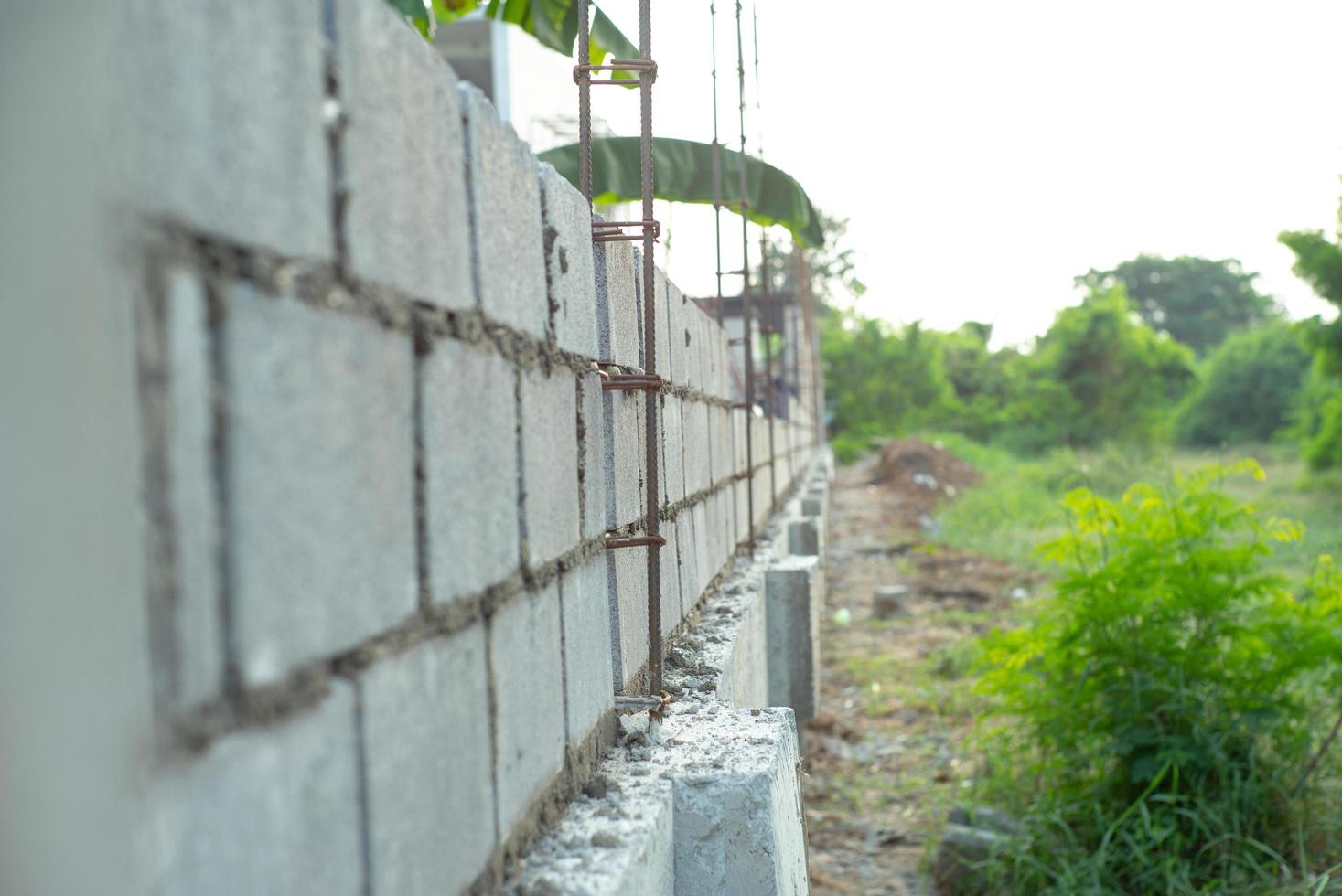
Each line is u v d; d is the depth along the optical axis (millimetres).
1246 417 44250
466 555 1898
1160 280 90688
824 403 45625
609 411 3205
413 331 1712
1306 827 5625
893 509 23859
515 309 2230
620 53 5793
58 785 968
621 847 2277
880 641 10859
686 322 5035
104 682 989
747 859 2695
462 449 1897
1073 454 36438
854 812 6461
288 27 1344
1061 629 6203
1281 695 5816
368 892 1497
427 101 1797
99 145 997
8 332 956
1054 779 6180
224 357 1188
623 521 3338
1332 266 27359
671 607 4312
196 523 1130
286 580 1299
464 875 1852
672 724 3279
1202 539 6113
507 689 2104
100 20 999
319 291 1403
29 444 959
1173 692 5648
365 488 1521
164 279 1087
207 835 1132
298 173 1360
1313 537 16547
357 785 1476
